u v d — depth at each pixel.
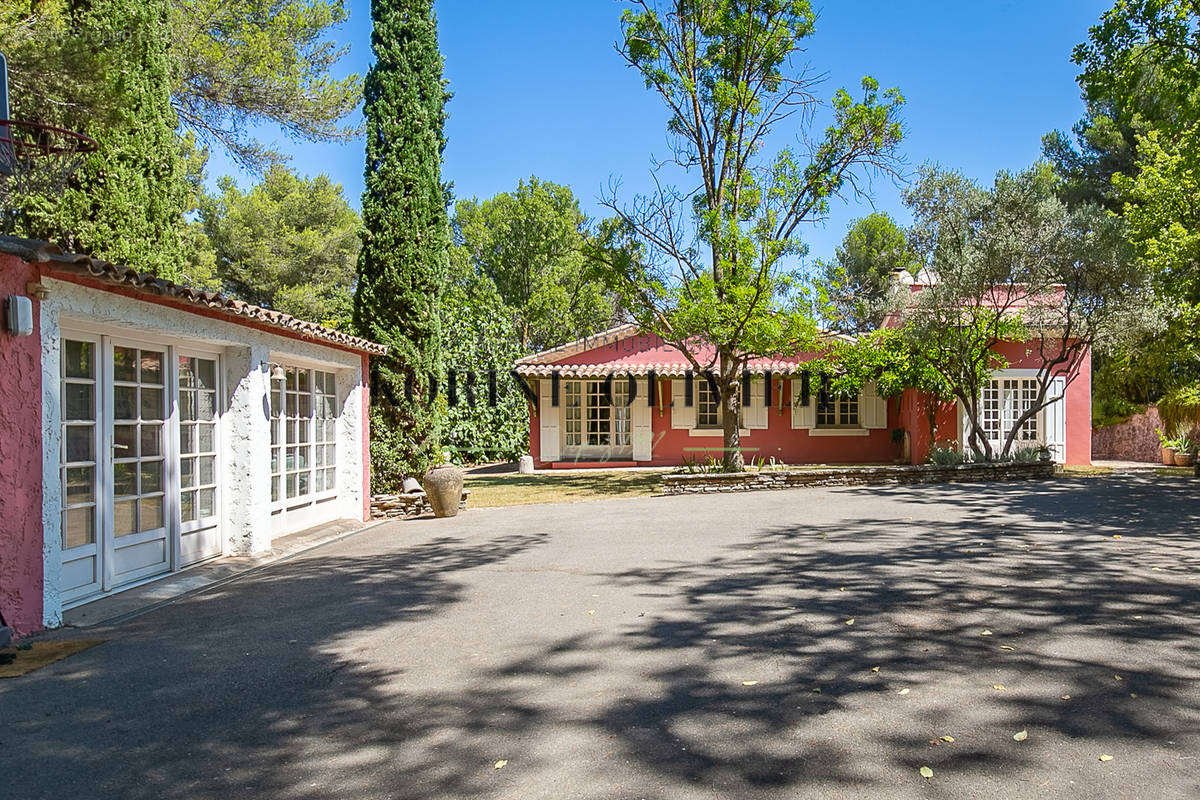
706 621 5.76
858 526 10.22
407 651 5.18
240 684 4.57
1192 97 13.73
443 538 10.10
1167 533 9.17
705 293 15.84
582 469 21.80
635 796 3.14
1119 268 15.12
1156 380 24.38
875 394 22.06
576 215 40.56
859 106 15.70
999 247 15.32
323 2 14.77
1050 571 7.20
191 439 8.04
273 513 9.69
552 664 4.84
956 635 5.25
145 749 3.67
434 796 3.18
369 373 12.55
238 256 34.00
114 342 6.78
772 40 16.59
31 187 7.38
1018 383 19.84
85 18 8.14
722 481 14.93
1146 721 3.77
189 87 13.35
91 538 6.49
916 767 3.33
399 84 12.88
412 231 12.90
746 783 3.22
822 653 4.93
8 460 5.30
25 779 3.36
